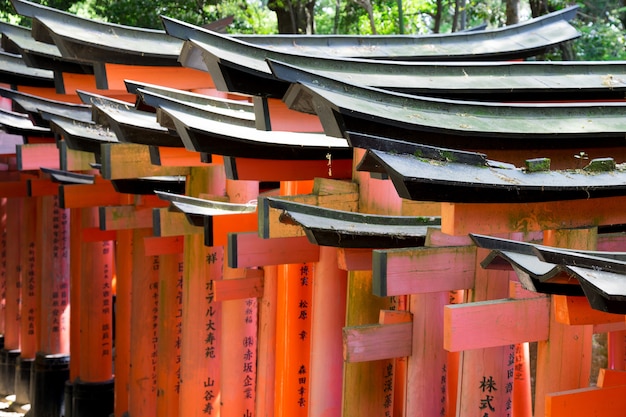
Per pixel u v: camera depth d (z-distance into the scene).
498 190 4.84
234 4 17.19
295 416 9.30
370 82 6.01
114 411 14.32
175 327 11.66
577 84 6.59
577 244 5.35
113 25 8.52
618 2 15.75
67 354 16.83
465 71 6.45
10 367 18.53
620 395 5.39
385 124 5.19
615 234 5.69
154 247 11.05
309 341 9.30
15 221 18.41
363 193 7.44
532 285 4.89
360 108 5.16
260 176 7.80
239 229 8.92
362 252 6.94
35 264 17.33
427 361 7.14
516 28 9.05
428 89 6.14
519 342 5.61
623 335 8.79
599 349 11.91
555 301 5.12
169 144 8.90
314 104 5.34
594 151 5.80
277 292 9.46
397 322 7.11
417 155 4.84
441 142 5.38
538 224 5.23
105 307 15.20
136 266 12.76
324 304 8.41
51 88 11.78
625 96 6.74
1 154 14.42
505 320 5.56
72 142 10.33
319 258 8.41
